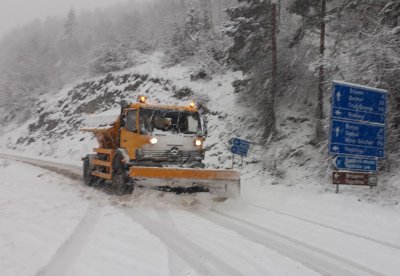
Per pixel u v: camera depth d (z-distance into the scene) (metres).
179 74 31.31
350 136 12.55
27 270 4.90
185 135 11.41
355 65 14.57
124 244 6.23
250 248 6.47
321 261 6.03
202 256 5.86
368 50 13.87
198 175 10.17
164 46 39.94
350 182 12.43
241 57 20.86
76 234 6.74
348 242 7.25
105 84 38.31
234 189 10.83
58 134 37.56
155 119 11.28
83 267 5.08
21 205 9.53
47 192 12.13
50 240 6.29
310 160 17.62
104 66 40.28
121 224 7.66
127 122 11.49
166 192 10.42
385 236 7.83
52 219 7.91
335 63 15.54
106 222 7.80
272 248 6.57
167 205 9.89
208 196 10.55
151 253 5.82
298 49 19.56
